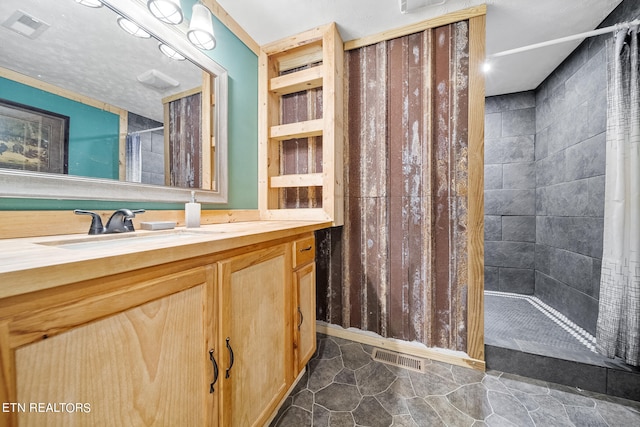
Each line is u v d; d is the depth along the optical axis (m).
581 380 1.34
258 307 0.97
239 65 1.68
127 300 0.54
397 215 1.73
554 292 2.19
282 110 2.01
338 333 1.88
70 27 0.89
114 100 1.02
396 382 1.38
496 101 2.65
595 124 1.71
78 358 0.47
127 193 1.05
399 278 1.73
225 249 0.77
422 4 1.48
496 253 2.64
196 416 0.71
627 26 1.33
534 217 2.50
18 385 0.40
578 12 1.52
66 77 0.88
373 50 1.78
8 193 0.74
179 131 1.27
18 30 0.78
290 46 1.78
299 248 1.29
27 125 0.79
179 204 1.30
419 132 1.66
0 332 0.38
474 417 1.15
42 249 0.57
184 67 1.30
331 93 1.66
